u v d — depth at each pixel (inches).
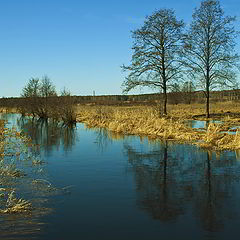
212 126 692.7
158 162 444.1
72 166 422.6
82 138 730.2
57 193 302.2
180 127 799.1
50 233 212.4
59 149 568.4
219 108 1850.4
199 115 1296.8
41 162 449.4
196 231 216.4
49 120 1411.2
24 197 288.7
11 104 2411.4
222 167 406.3
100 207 264.5
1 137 715.4
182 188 319.9
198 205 268.8
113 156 495.8
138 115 1125.1
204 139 624.1
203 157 471.2
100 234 211.8
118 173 383.9
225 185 327.9
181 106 2033.7
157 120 864.9
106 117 1239.5
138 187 323.3
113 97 3927.2
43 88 1507.1
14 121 1344.7
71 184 333.4
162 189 316.5
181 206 268.4
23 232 213.0
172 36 1150.3
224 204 271.4
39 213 249.6
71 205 268.1
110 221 234.5
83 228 220.8
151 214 247.8
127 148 571.8
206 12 1133.7
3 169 375.9
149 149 553.6
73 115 1200.2
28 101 1579.7
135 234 211.6
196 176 364.8
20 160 460.8
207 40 1149.1
